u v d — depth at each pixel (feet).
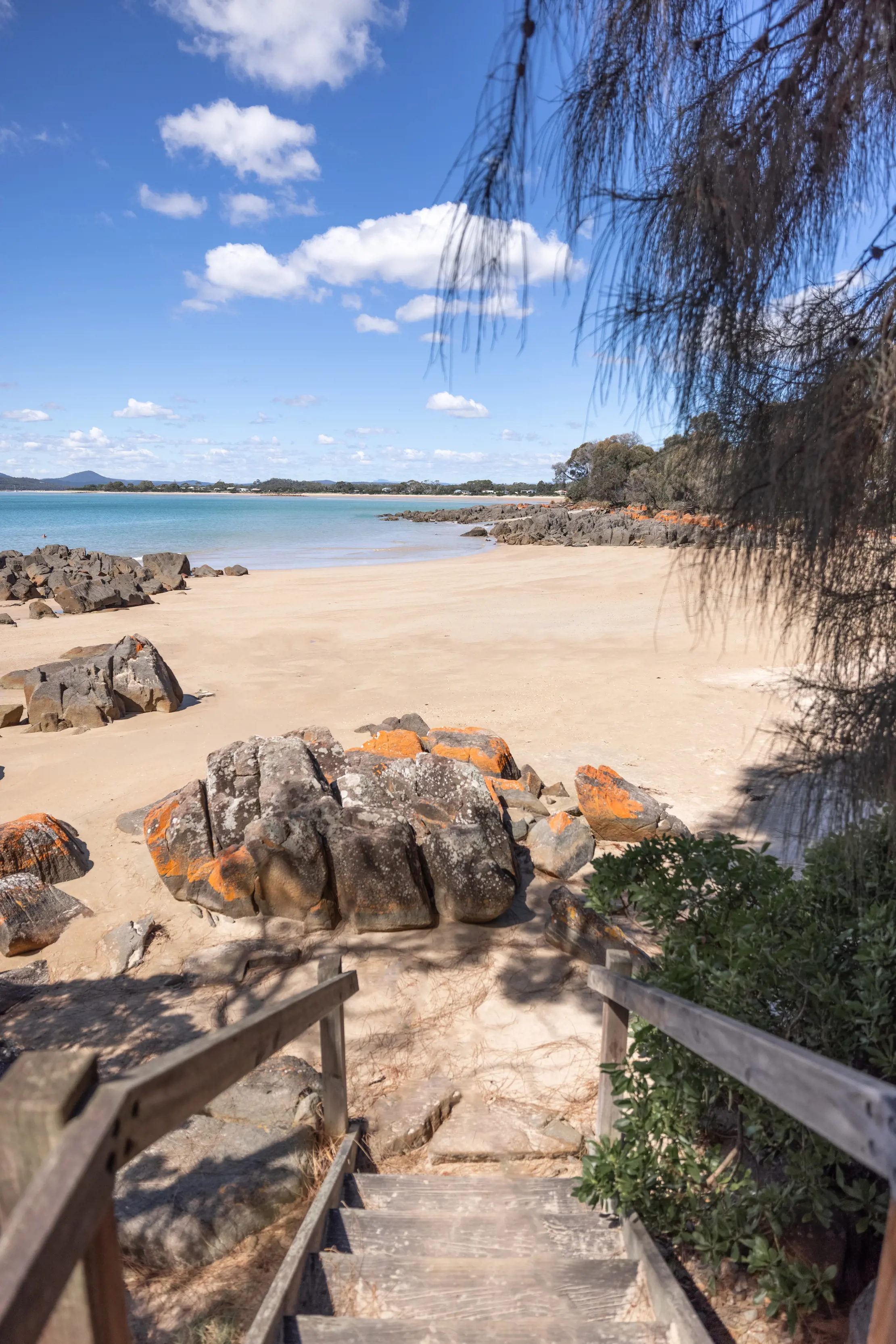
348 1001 16.74
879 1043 8.95
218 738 35.32
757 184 6.66
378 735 28.63
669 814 24.66
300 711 39.78
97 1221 4.21
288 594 88.58
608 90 6.71
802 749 8.15
